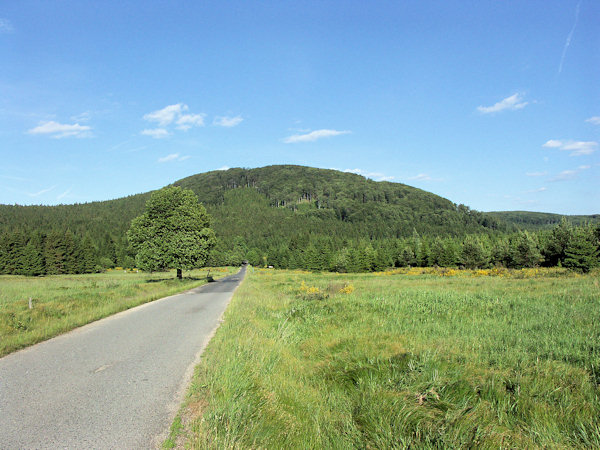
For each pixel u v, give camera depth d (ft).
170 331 31.42
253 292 72.18
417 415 14.23
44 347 25.39
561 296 44.34
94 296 54.13
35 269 245.86
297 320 37.86
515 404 15.03
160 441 11.87
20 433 12.32
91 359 22.16
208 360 21.08
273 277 162.50
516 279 93.30
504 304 39.91
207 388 16.52
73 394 16.21
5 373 19.25
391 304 43.39
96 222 511.40
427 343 24.88
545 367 18.38
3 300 49.98
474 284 77.56
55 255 271.28
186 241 98.43
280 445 12.41
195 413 14.20
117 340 27.68
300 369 22.40
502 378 17.28
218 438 11.72
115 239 393.91
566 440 12.48
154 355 23.15
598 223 153.58
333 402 17.03
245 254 514.68
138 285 79.05
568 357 19.93
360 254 263.49
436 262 250.16
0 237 278.46
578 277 85.76
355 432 13.71
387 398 15.71
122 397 15.85
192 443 11.56
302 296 58.49
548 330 26.76
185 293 74.02
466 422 13.23
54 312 38.81
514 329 27.73
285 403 16.07
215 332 30.78
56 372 19.47
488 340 24.67
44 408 14.56
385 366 20.30
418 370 18.89
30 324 32.27
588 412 13.93
